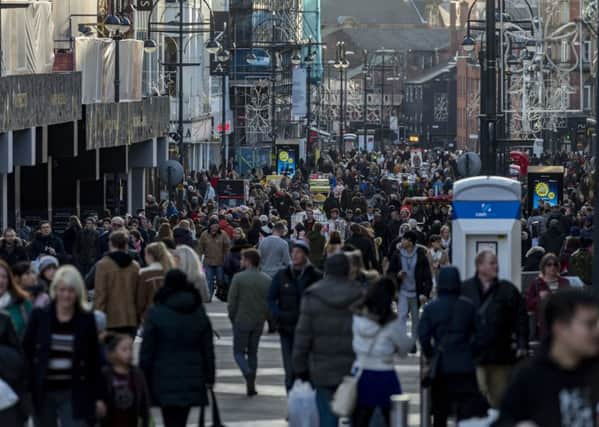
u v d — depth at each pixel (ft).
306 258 134.72
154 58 587.27
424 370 112.06
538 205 407.85
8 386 95.66
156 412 134.62
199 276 145.48
